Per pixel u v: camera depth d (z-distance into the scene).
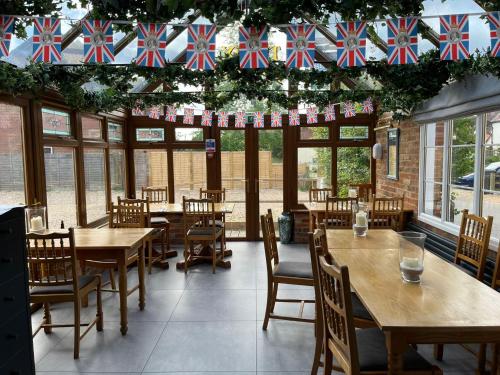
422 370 1.84
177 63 4.15
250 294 4.06
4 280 1.73
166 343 3.00
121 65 4.01
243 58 2.76
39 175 3.80
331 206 5.16
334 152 6.43
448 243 3.94
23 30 2.77
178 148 6.46
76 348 2.80
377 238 3.32
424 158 4.77
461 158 3.99
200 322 3.38
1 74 2.98
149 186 6.52
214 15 2.83
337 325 1.93
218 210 5.11
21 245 1.88
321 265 2.01
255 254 5.69
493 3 2.98
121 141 6.23
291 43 2.76
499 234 3.37
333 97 5.19
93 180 5.19
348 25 2.73
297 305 3.73
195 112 6.42
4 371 1.73
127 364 2.70
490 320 1.67
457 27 2.63
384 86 4.45
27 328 1.94
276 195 6.53
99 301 3.23
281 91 5.27
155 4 2.55
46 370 2.64
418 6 2.69
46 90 3.88
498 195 3.39
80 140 4.66
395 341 1.67
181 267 5.04
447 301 1.89
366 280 2.20
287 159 6.47
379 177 6.27
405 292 2.01
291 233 6.38
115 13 2.67
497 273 2.78
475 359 2.73
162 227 5.68
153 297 4.00
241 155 6.50
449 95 3.85
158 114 5.58
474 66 3.26
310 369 2.61
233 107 6.49
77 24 3.57
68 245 3.11
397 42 2.69
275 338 3.06
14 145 3.54
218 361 2.72
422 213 4.82
